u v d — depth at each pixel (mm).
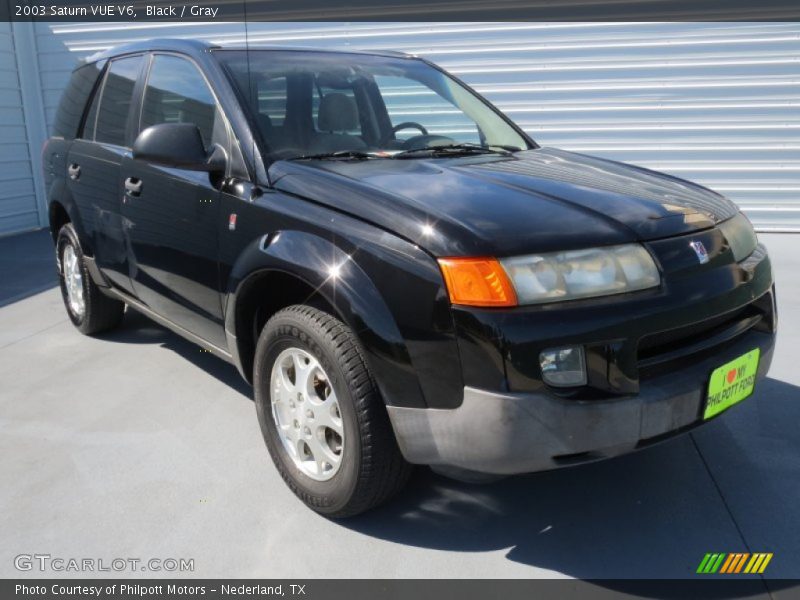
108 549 2184
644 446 1964
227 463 2691
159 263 3051
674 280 2025
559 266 1910
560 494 2457
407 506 2400
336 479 2219
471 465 1941
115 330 4281
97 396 3314
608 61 6750
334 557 2137
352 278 2062
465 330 1862
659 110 6773
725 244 2236
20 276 5887
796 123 6512
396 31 7074
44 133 8203
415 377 1957
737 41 6457
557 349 1848
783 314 4348
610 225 2055
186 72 3027
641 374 1978
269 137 2629
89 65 4000
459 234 1924
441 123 3242
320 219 2215
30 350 3977
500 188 2260
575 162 2871
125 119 3447
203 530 2275
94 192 3545
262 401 2469
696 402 2031
